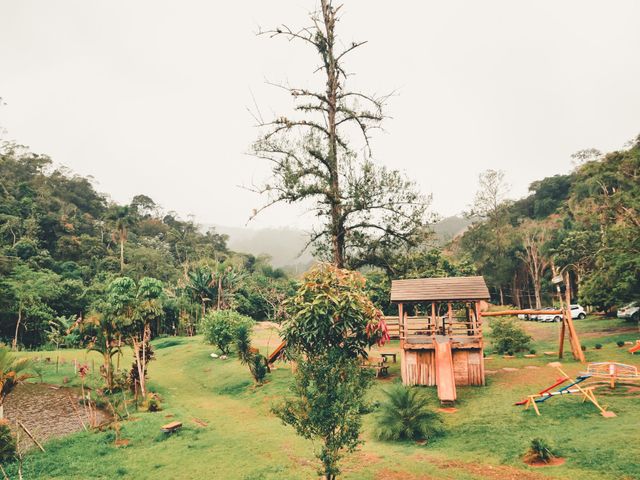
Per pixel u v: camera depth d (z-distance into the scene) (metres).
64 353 30.91
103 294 50.44
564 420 10.61
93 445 11.68
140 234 119.88
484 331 32.38
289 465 9.48
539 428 10.31
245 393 18.20
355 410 7.49
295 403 7.82
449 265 40.03
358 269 21.98
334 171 20.95
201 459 10.27
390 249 21.61
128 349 33.31
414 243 21.08
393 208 20.38
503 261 59.22
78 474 9.66
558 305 39.47
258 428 13.07
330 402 7.55
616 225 25.58
